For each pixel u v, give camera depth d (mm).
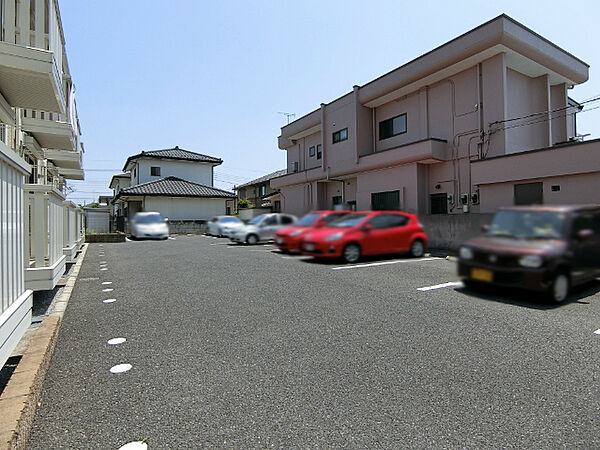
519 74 12297
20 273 2822
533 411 2215
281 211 22500
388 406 2287
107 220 26625
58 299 5188
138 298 5289
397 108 15031
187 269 8039
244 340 3504
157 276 7180
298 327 3883
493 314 4281
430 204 13367
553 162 9266
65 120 10367
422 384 2578
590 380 2615
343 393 2459
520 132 11844
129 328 3895
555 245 4793
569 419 2127
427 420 2129
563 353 3109
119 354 3176
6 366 2883
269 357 3088
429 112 13656
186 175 31594
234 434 2006
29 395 2078
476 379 2648
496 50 11008
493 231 5609
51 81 6156
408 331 3723
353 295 5328
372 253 9000
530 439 1936
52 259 4668
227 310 4586
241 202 31125
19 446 1773
